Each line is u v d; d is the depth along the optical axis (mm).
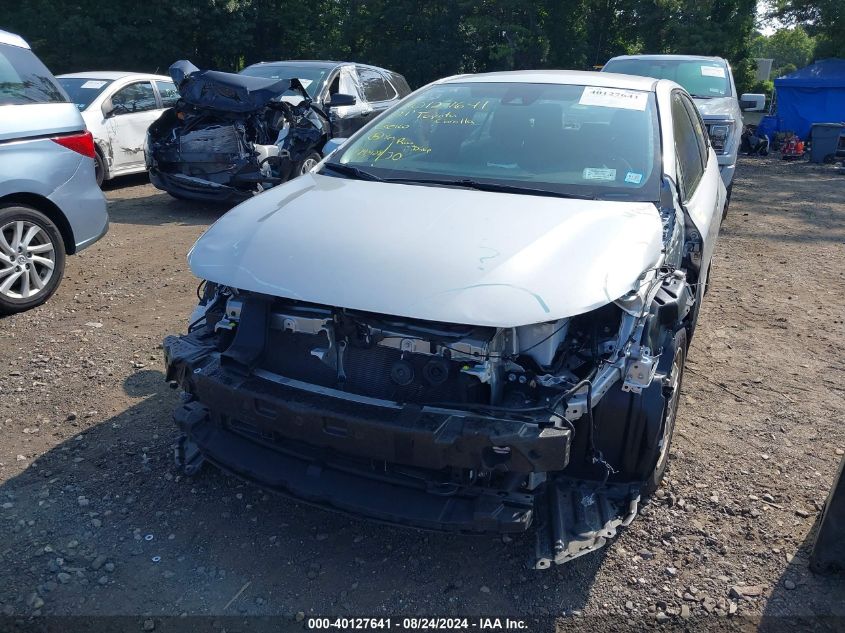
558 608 2715
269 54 28391
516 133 3867
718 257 7824
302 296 2652
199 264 2961
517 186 3459
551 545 2713
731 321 5816
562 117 3941
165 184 8930
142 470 3439
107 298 5754
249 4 25734
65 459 3512
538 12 28641
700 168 4750
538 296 2553
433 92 4406
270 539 3033
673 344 3264
